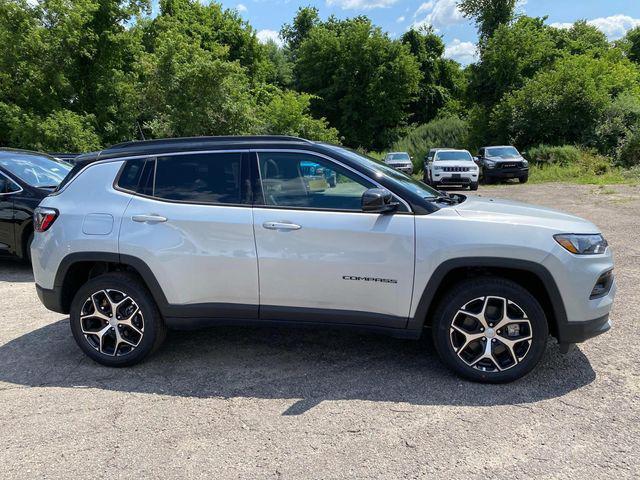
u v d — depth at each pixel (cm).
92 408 331
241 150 382
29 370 392
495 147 2303
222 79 2014
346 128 4400
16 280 679
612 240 833
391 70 4306
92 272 417
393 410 321
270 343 437
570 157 2359
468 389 346
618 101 2602
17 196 689
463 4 3966
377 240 349
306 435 295
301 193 370
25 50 1891
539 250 333
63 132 1805
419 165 3566
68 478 260
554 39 4631
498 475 255
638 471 256
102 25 2053
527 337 343
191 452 281
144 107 2100
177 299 378
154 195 388
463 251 339
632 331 442
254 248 364
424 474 257
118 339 389
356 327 364
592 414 311
